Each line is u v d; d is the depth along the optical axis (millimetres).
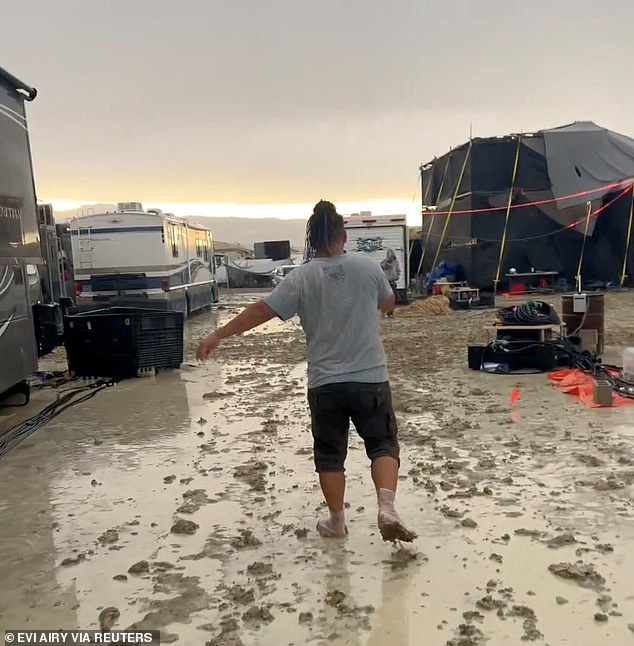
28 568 4180
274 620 3473
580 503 4828
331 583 3818
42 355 9516
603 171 26141
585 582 3703
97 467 6168
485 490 5102
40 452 6750
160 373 11281
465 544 4227
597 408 7605
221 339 4047
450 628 3328
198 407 8539
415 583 3775
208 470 5934
